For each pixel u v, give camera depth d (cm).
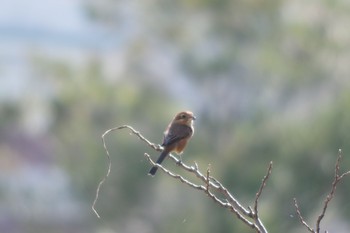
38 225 2272
